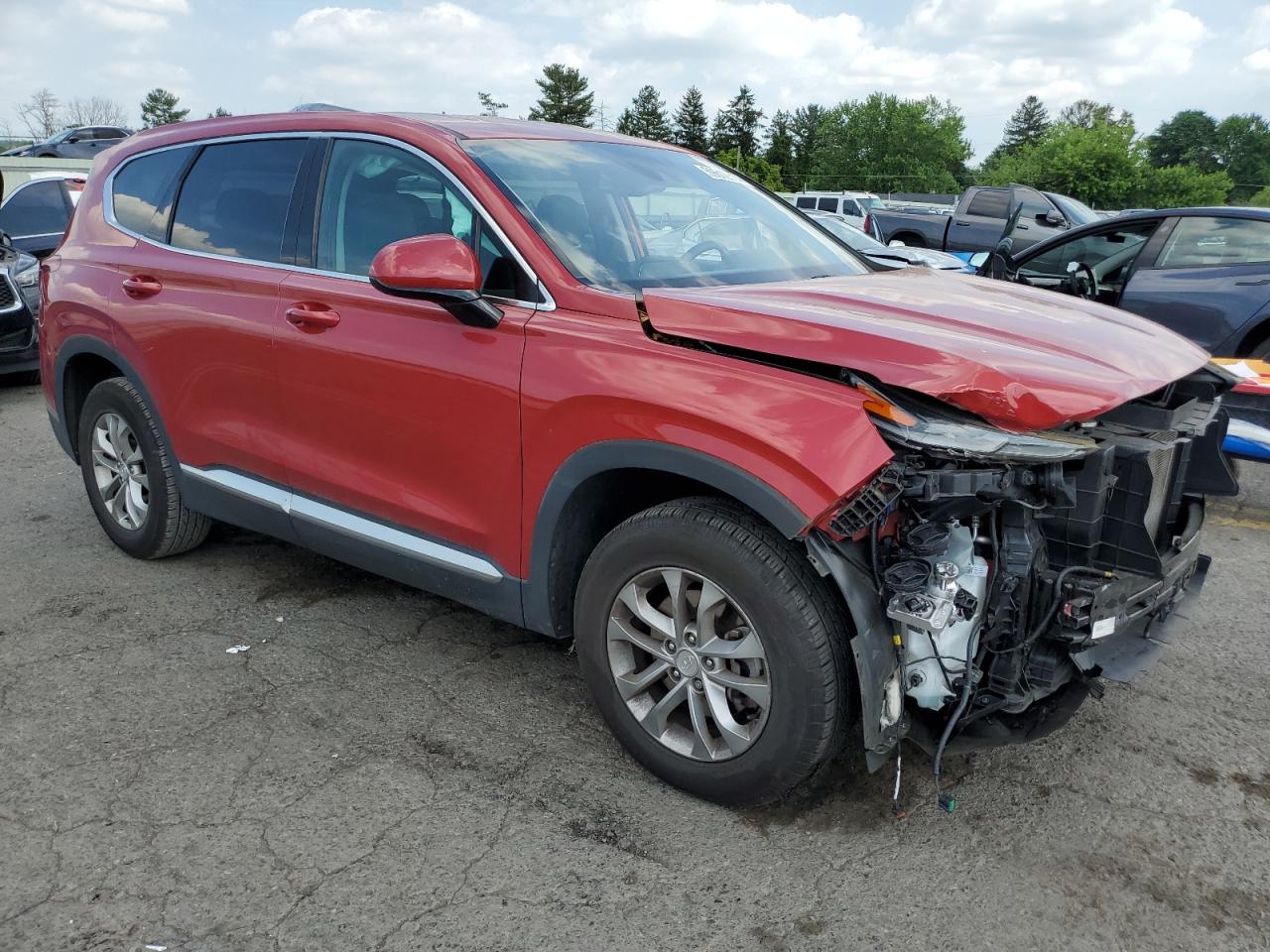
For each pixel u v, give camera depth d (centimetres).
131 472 429
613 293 276
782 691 241
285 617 385
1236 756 296
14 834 253
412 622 382
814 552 229
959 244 1669
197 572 428
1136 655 265
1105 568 249
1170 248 650
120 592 407
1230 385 304
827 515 224
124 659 349
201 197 383
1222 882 241
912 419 224
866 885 239
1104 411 230
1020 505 235
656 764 275
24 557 446
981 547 245
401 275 264
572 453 265
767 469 229
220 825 258
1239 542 484
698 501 256
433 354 294
